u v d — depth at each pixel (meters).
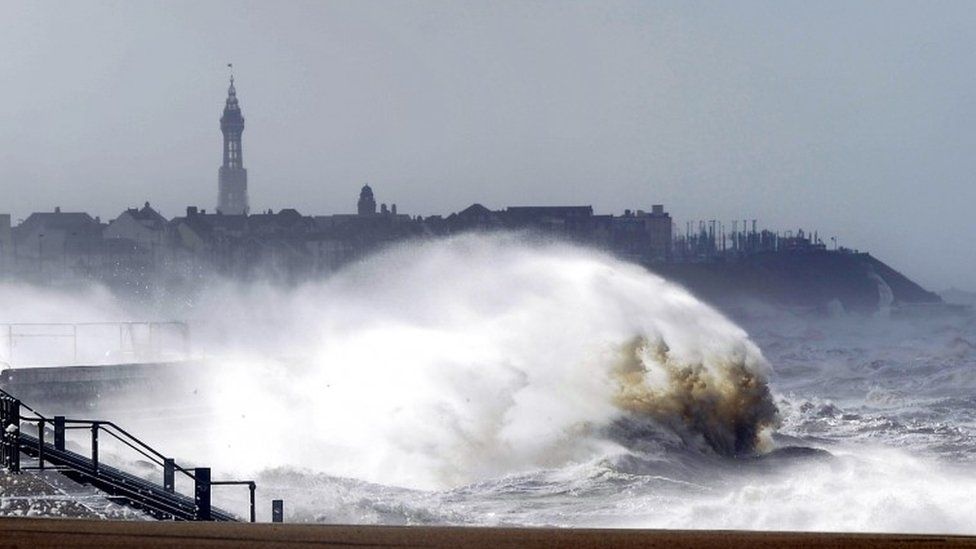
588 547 19.33
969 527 93.88
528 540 19.78
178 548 20.02
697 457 138.38
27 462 59.94
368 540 20.05
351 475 137.88
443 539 19.89
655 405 147.62
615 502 106.19
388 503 93.62
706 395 149.62
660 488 112.25
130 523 21.28
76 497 51.72
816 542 18.80
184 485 86.19
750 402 151.38
